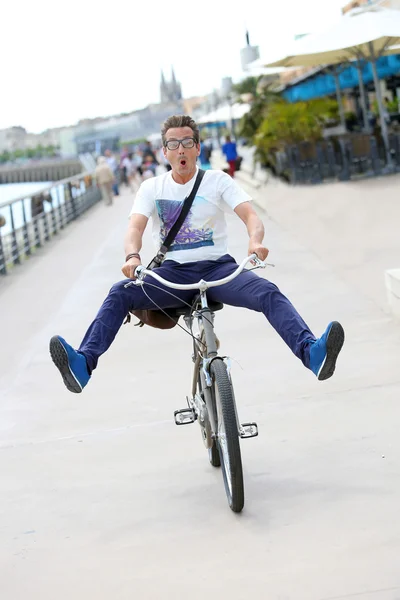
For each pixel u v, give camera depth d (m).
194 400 4.79
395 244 11.46
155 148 54.34
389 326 7.66
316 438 5.26
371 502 4.27
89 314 9.86
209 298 4.44
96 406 6.46
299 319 4.10
